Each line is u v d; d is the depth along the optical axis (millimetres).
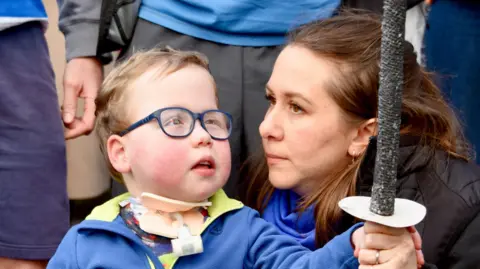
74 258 1357
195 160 1344
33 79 1952
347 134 1564
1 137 1935
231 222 1430
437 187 1501
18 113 1934
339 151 1569
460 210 1455
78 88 2084
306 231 1596
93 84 2082
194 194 1354
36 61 1957
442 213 1464
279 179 1585
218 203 1438
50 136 1986
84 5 2053
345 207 1061
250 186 1763
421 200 1501
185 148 1349
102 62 2117
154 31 1892
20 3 1909
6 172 1945
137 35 1921
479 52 2467
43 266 2047
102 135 1495
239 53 1859
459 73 2490
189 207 1380
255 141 1859
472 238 1441
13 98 1926
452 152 1612
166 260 1355
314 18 1831
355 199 1098
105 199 3090
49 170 1994
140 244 1350
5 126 1931
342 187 1540
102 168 3082
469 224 1450
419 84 1666
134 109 1399
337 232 1534
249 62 1862
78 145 3021
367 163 1459
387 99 995
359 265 1168
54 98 2014
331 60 1552
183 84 1388
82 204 3049
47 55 2006
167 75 1395
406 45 1655
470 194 1473
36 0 1957
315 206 1565
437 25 2492
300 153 1560
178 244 1333
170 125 1359
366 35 1604
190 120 1367
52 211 2008
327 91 1536
